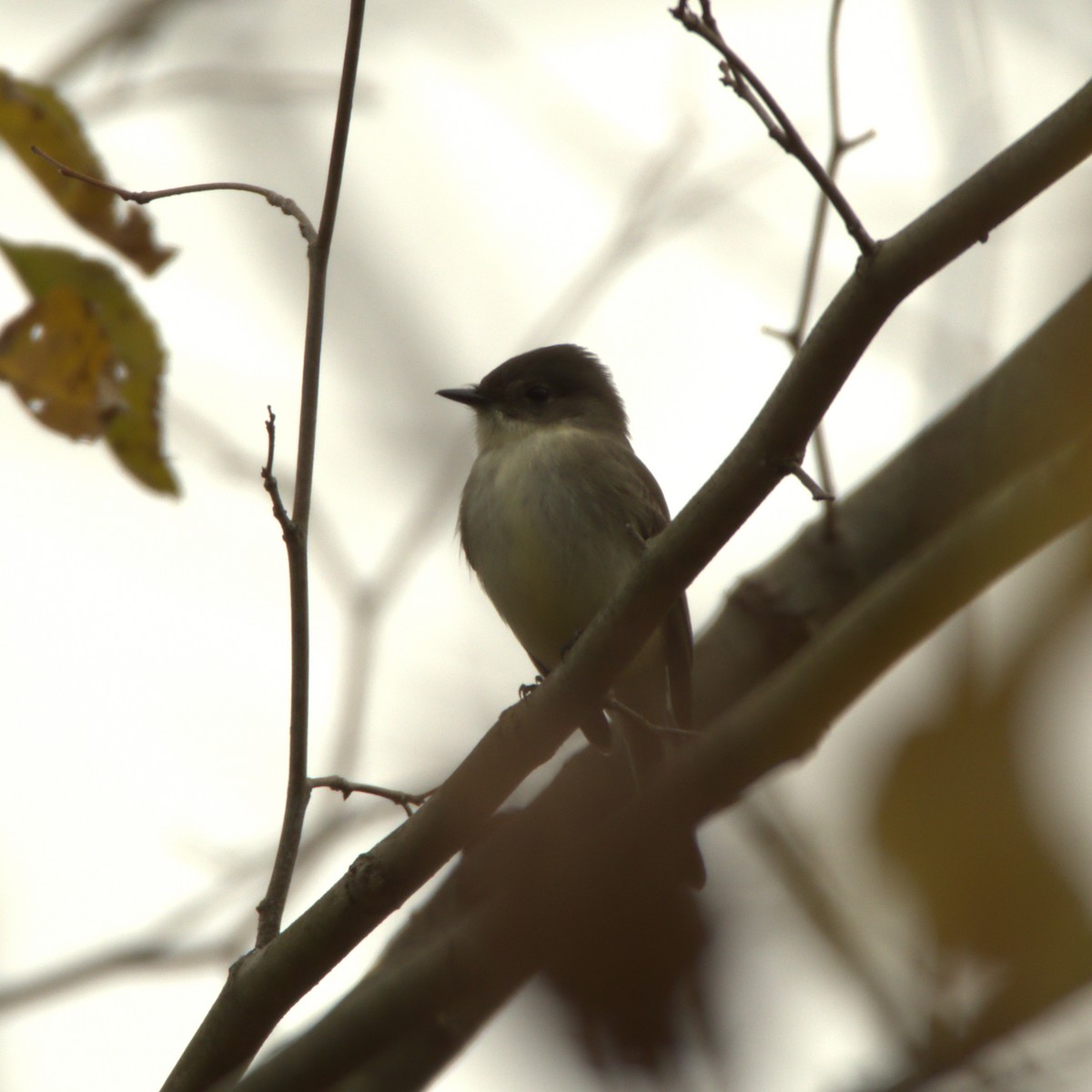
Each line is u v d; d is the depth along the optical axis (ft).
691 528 20.81
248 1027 21.29
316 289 21.12
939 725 7.07
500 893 20.63
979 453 25.30
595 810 27.45
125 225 25.07
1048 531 8.71
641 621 21.59
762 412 19.90
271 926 21.49
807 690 14.48
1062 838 6.88
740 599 29.96
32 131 24.72
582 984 10.82
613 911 11.07
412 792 28.71
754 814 12.59
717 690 29.30
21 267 24.99
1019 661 6.94
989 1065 7.82
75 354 24.43
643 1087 10.43
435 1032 24.95
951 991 7.47
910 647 14.39
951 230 18.25
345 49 20.74
